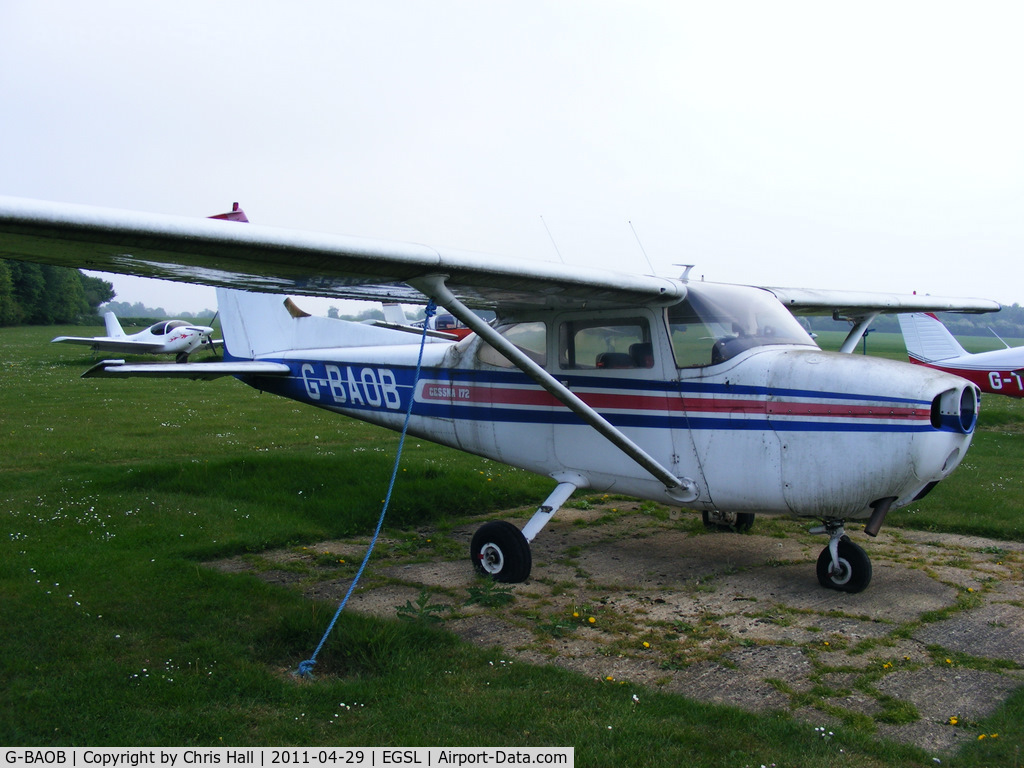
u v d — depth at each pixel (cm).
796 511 461
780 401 451
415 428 643
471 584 493
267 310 770
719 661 370
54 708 303
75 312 8044
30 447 936
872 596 466
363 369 677
